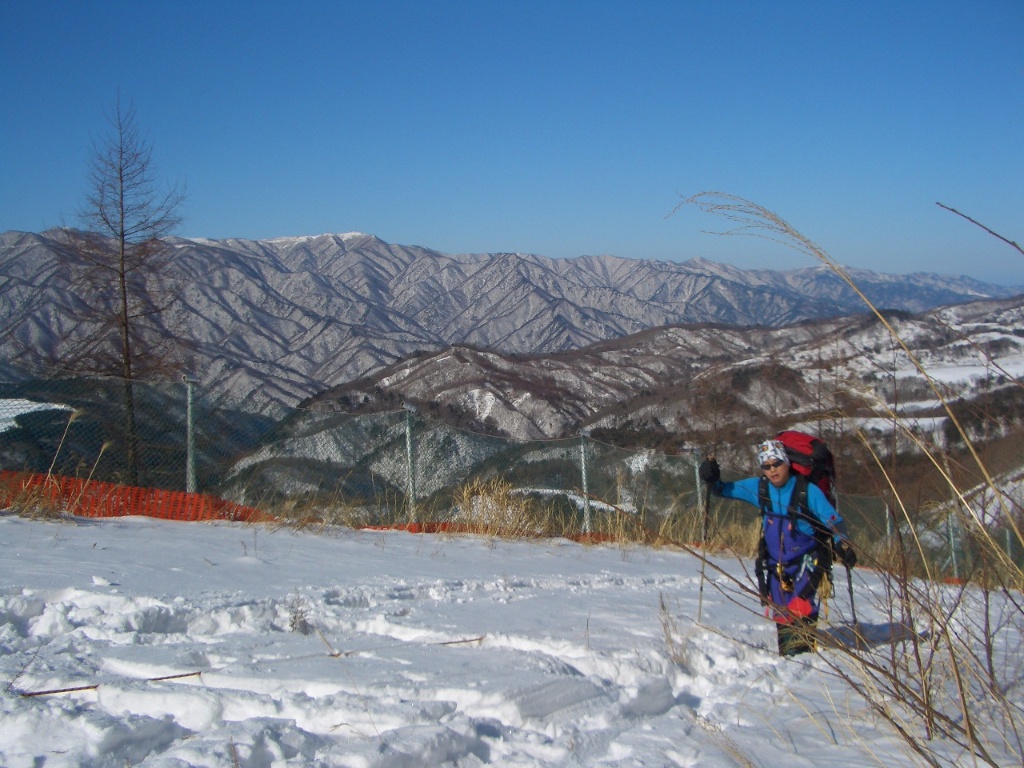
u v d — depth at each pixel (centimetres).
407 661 421
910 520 375
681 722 380
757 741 363
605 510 1128
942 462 350
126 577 585
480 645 466
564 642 464
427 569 743
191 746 305
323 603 555
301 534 895
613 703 383
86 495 909
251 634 476
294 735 319
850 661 426
